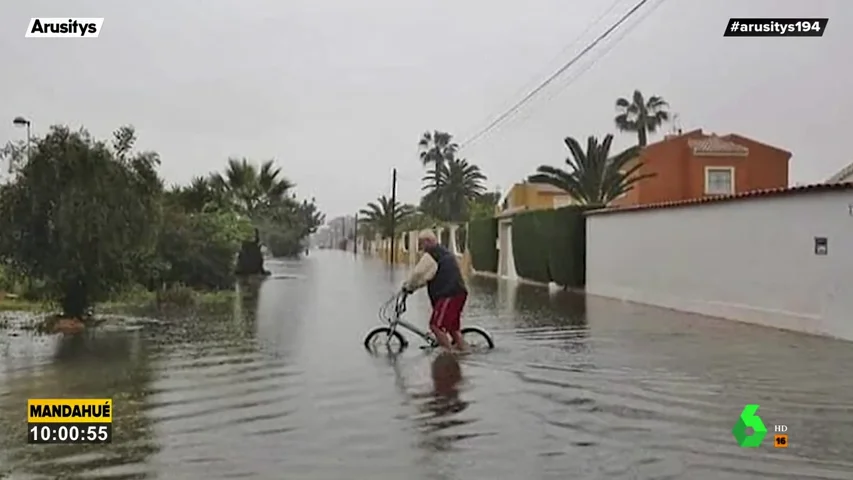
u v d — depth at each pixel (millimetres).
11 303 17953
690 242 18453
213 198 28969
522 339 13531
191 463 6441
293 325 15742
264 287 27531
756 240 15836
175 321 16281
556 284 27203
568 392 9109
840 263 13516
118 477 6102
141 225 14922
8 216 13961
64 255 14289
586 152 29219
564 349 12375
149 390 9258
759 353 11906
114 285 15273
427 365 10961
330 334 14336
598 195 29109
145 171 15109
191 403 8586
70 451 6781
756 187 35656
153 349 12391
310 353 12039
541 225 28250
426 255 12305
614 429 7453
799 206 14500
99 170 14250
